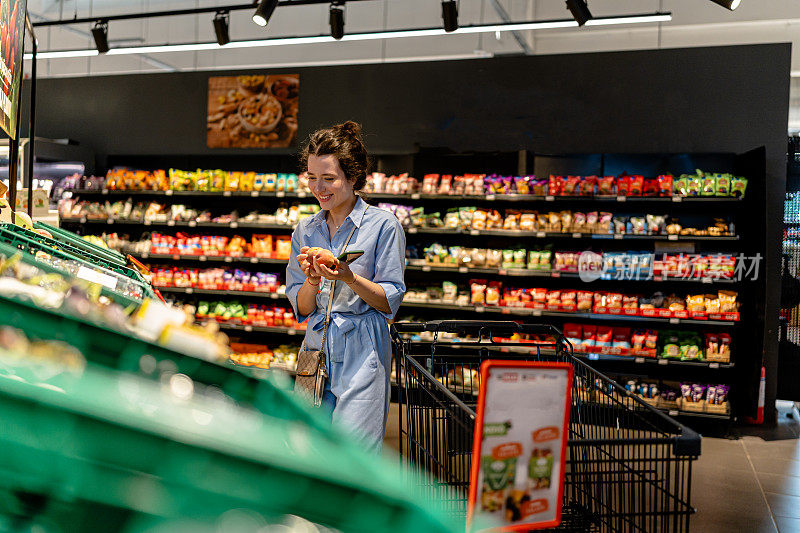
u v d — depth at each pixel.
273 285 6.98
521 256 6.43
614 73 6.64
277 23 11.66
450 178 6.70
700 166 6.33
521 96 6.90
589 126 6.71
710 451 5.30
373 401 2.28
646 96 6.56
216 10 7.00
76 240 2.66
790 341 6.87
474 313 6.77
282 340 7.43
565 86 6.78
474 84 7.04
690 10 9.84
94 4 11.19
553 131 6.82
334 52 11.84
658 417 2.09
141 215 7.44
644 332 6.07
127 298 1.48
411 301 6.59
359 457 0.55
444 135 7.13
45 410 0.43
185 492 0.44
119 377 0.63
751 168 5.96
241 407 0.69
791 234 6.84
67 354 0.69
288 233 7.50
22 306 0.72
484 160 6.91
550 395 1.19
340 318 2.30
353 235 2.38
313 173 2.32
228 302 7.34
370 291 2.25
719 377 6.27
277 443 0.51
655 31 10.20
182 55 12.52
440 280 6.99
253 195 7.04
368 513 0.48
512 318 6.70
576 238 6.43
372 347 2.30
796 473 4.79
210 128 7.88
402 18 11.14
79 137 8.30
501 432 1.14
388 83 7.30
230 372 0.77
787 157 6.84
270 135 7.67
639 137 6.58
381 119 7.32
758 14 9.57
